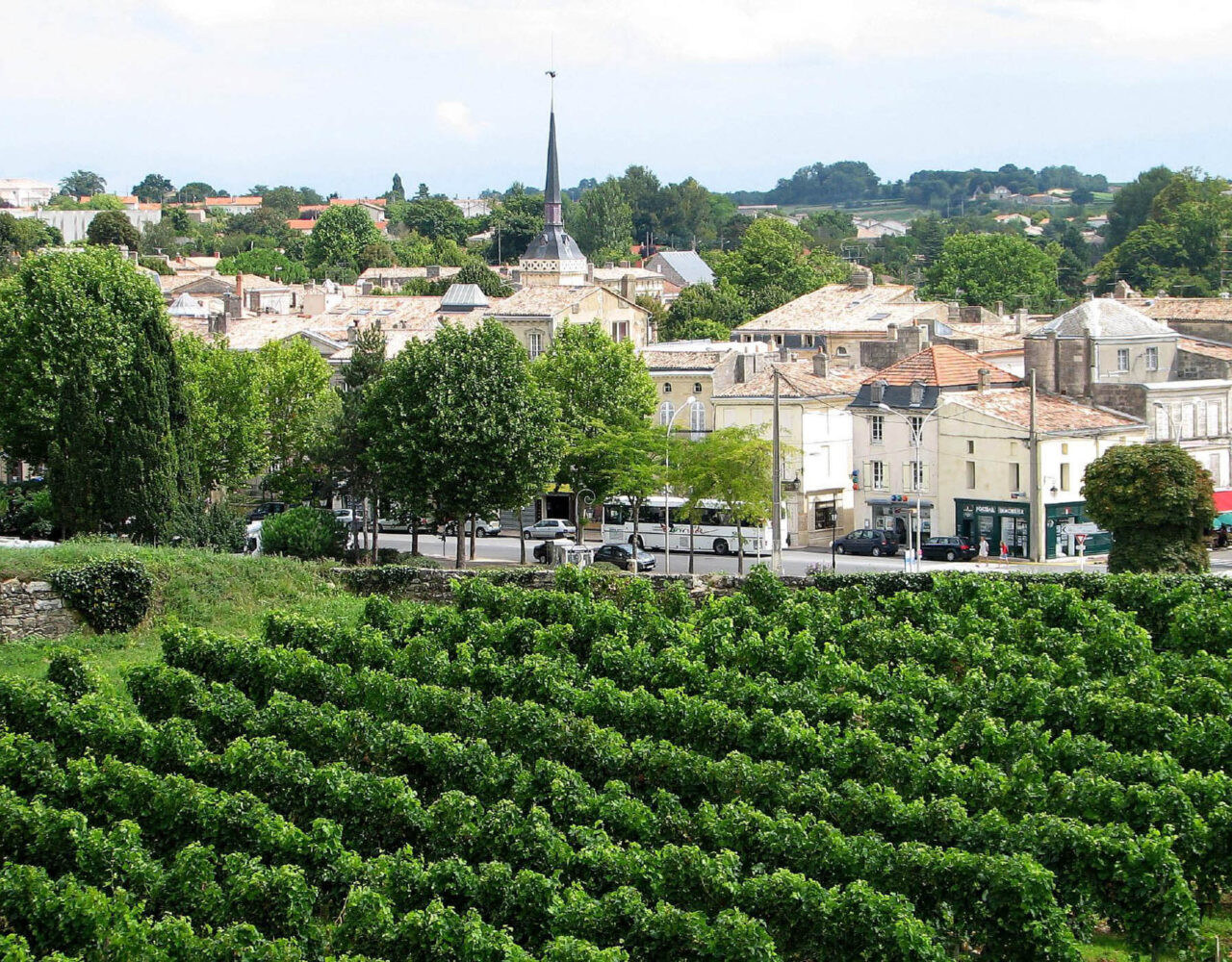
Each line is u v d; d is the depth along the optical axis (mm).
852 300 170750
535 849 39719
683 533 110625
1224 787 41906
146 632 71000
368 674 53062
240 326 152750
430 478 92750
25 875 37219
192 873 38344
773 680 52812
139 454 90062
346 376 103250
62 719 48031
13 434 106625
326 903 39625
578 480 102812
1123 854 38094
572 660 56375
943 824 40094
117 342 106812
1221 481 111562
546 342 144125
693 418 122938
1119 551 81000
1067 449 101812
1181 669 54531
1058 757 45875
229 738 50594
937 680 52750
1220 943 39344
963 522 105812
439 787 46188
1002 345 134250
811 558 104375
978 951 38812
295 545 93375
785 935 36375
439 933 35344
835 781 45375
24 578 69438
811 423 113875
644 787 45531
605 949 33938
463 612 63906
